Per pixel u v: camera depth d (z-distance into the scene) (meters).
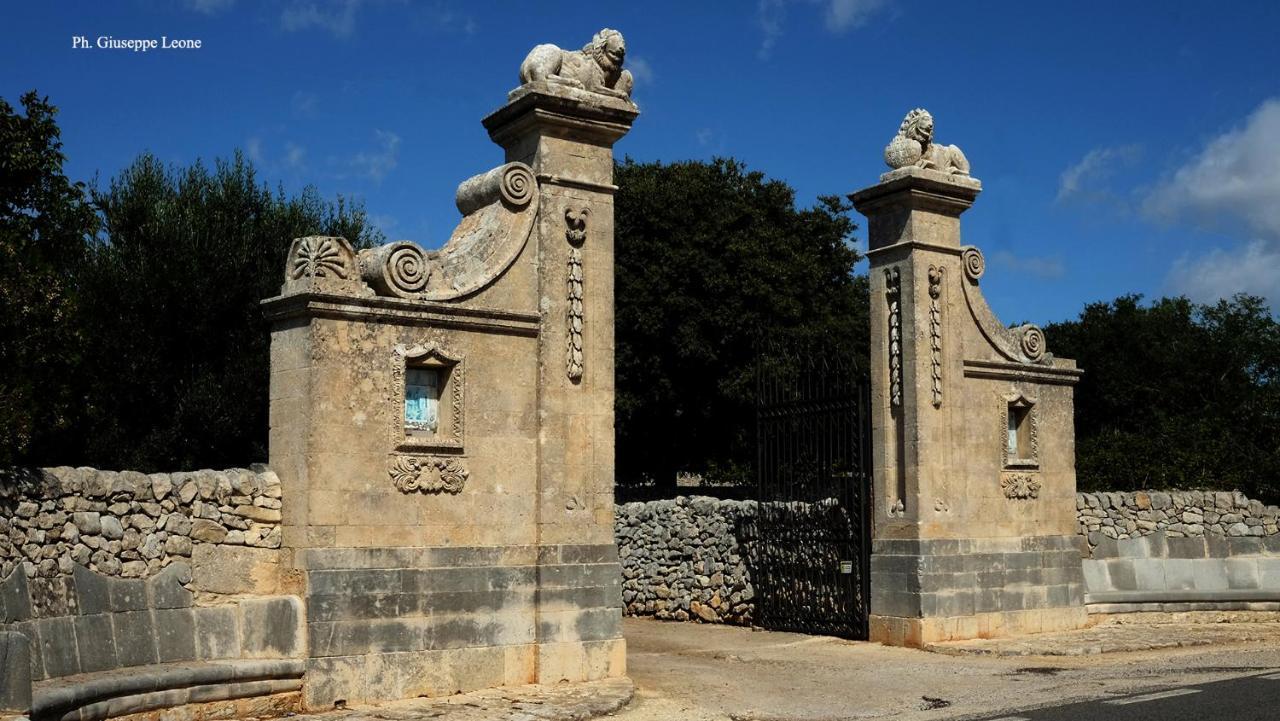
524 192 13.31
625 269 35.41
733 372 35.22
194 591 11.27
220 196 23.00
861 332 36.28
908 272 17.39
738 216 36.41
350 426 11.88
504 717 11.13
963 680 14.22
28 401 11.93
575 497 13.34
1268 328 47.56
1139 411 45.53
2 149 14.59
